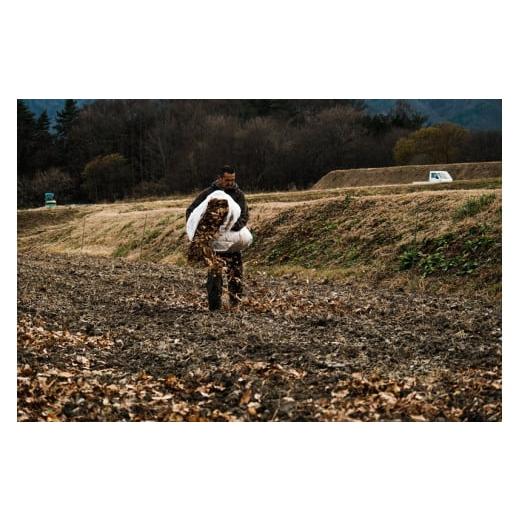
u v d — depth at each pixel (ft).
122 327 39.27
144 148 254.68
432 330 37.55
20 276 64.03
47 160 265.34
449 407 25.53
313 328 37.68
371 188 123.44
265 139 229.04
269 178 227.81
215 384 28.14
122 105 265.95
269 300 46.75
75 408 26.25
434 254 61.05
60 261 89.04
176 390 27.89
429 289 55.88
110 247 118.21
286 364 30.58
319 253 75.20
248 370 29.48
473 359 31.40
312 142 233.76
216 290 42.01
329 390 27.20
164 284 59.52
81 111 269.44
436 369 29.60
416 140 222.89
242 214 41.57
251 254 83.30
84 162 258.16
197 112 254.68
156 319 41.06
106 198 245.24
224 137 231.91
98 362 32.09
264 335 35.58
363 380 27.48
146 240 111.75
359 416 24.80
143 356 32.91
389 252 66.18
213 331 36.76
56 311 44.29
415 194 75.15
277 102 263.29
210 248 41.52
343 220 78.38
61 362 31.86
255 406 25.61
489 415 24.88
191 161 230.89
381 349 33.14
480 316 41.47
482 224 61.41
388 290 57.26
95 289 55.62
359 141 238.68
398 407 25.26
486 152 223.30
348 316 41.73
